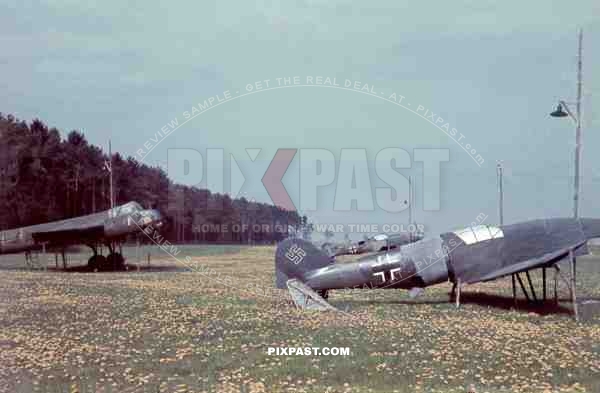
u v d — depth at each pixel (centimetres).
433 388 666
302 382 687
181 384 686
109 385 684
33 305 1095
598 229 1116
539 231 1127
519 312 1071
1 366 737
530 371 720
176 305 1103
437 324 961
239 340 855
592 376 700
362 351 803
